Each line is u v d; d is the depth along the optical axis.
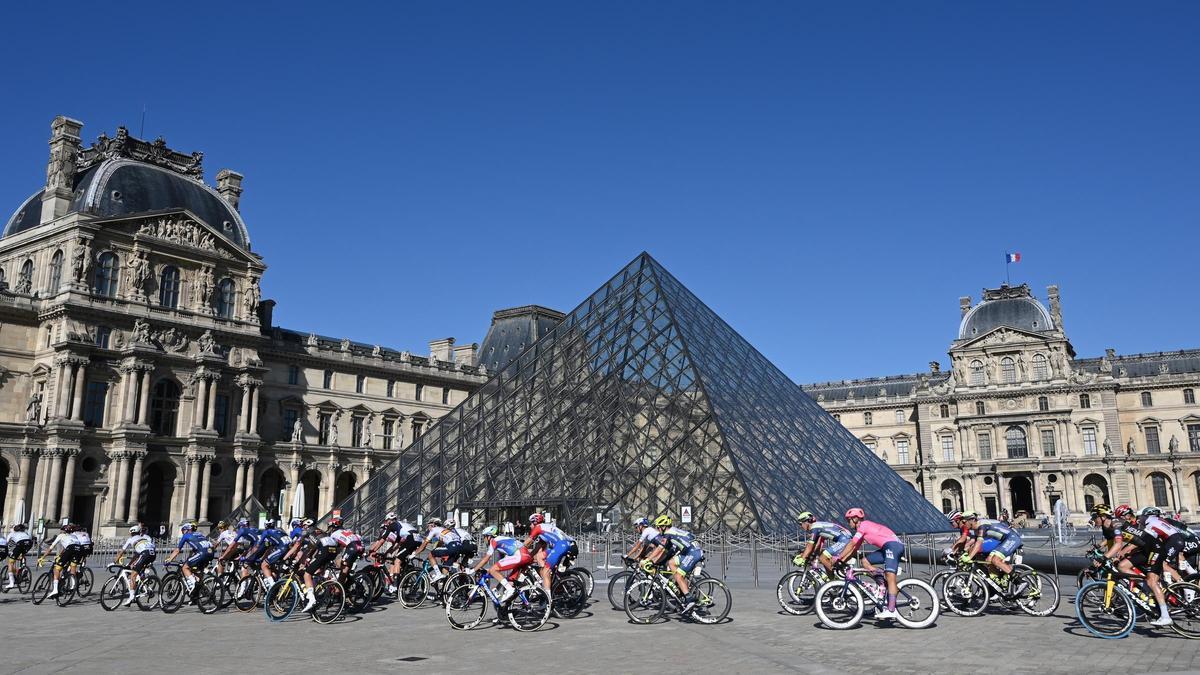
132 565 33.06
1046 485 160.88
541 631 25.75
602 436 57.12
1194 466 151.50
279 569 30.72
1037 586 27.08
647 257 73.94
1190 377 155.75
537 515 27.02
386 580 33.44
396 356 130.12
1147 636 22.62
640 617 27.30
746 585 39.66
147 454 95.38
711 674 19.28
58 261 96.56
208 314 103.81
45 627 27.95
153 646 23.83
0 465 94.12
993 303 174.62
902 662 20.14
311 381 118.94
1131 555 23.03
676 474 53.00
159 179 105.44
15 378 93.25
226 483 104.56
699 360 62.00
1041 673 18.66
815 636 24.02
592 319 70.38
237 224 112.38
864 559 26.38
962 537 29.06
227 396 106.25
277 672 20.05
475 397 67.56
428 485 61.19
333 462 117.25
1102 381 159.00
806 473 57.34
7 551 38.94
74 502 92.75
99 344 94.88
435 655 22.02
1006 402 166.75
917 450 177.38
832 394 193.50
